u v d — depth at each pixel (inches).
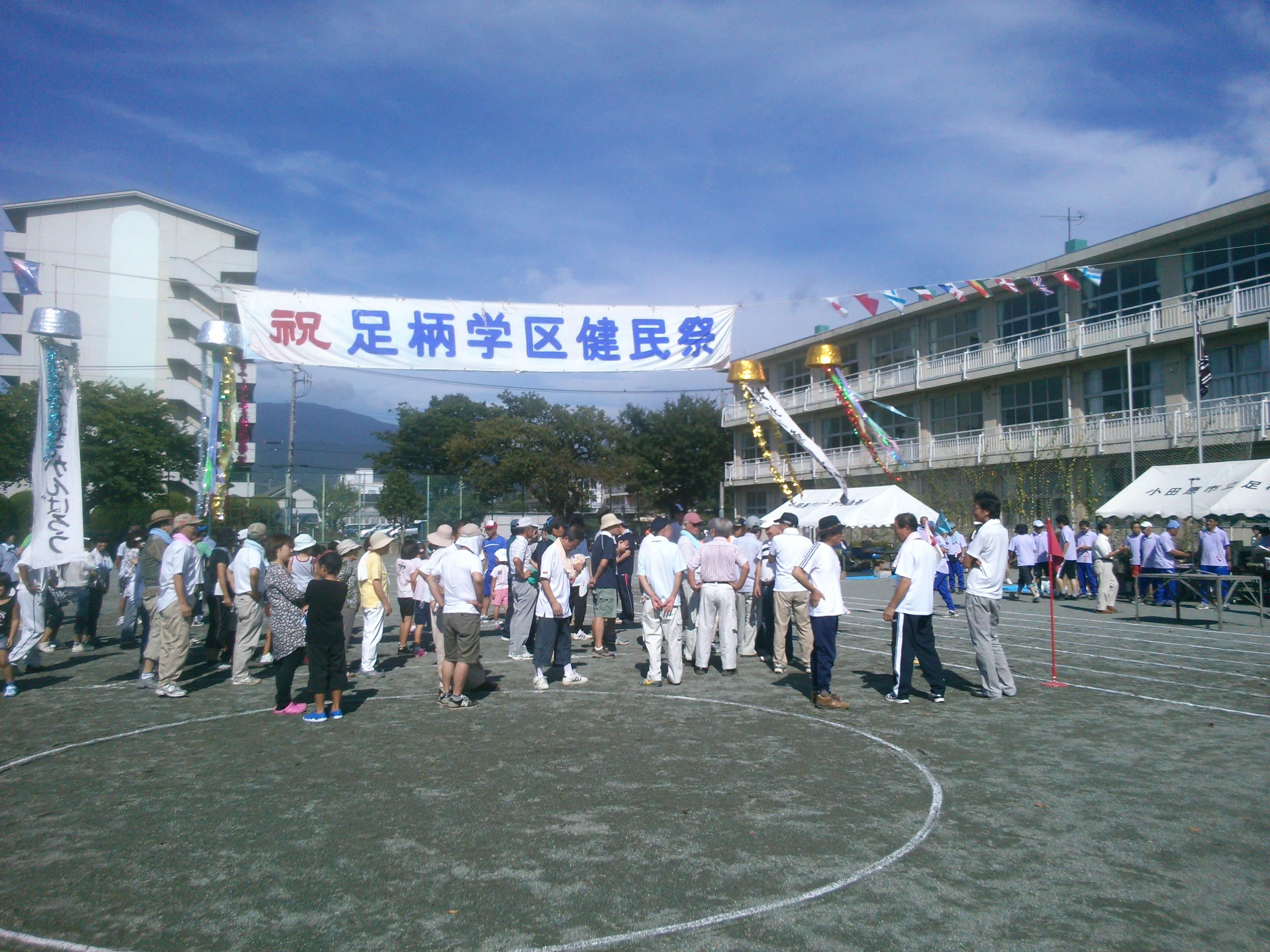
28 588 400.2
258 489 2464.3
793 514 421.7
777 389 1833.2
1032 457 1175.0
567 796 221.1
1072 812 206.8
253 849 186.1
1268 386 945.5
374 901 160.1
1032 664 425.1
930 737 280.7
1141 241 1058.1
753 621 466.6
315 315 439.8
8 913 155.6
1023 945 141.7
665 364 470.3
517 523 505.4
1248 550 770.8
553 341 462.0
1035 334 1225.4
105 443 1336.1
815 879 168.4
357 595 424.5
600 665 433.1
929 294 491.5
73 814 209.6
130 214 1840.6
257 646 405.4
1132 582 806.5
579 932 147.0
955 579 853.8
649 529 386.6
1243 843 187.0
